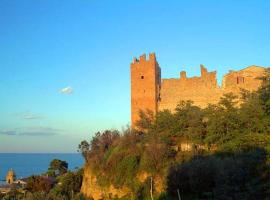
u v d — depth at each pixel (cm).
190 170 7381
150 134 9469
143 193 8400
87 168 10656
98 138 11062
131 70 11456
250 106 8550
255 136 7606
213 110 9019
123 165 9150
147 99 11212
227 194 6203
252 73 10212
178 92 10994
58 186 11969
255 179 6184
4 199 11531
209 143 8481
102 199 9412
